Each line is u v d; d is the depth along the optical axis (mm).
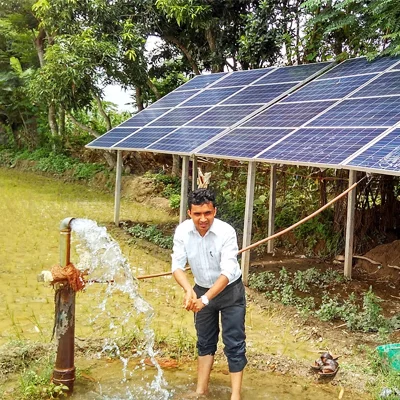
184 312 6023
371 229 8531
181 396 3977
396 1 8539
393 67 7625
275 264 8211
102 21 14836
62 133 20312
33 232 10102
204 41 15648
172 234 10258
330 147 6039
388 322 5586
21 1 19938
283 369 4488
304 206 9594
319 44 11180
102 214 12359
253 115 8328
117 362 4555
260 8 12945
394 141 5500
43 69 15047
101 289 6699
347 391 4125
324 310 5867
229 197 11180
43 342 4820
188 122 9391
